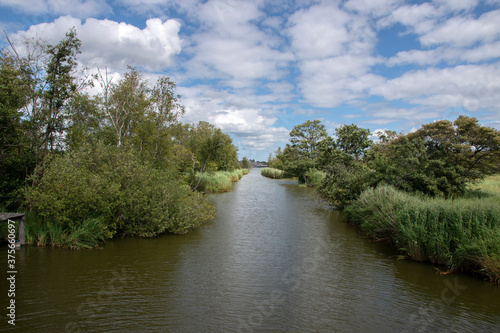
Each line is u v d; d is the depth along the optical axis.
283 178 55.53
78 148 12.20
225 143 27.77
